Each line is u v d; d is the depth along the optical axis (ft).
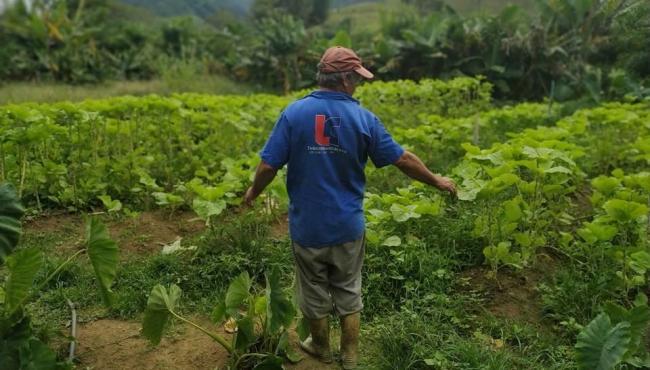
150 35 85.05
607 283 14.51
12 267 10.11
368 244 16.06
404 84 38.19
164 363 12.23
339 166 10.79
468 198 15.19
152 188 21.24
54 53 70.33
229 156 25.02
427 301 14.17
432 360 11.96
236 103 29.89
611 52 54.08
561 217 18.86
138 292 14.79
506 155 17.13
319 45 67.97
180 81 65.26
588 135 26.96
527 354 12.68
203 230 19.11
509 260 15.21
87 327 13.52
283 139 10.66
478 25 61.31
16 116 20.51
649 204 16.52
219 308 11.27
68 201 20.70
